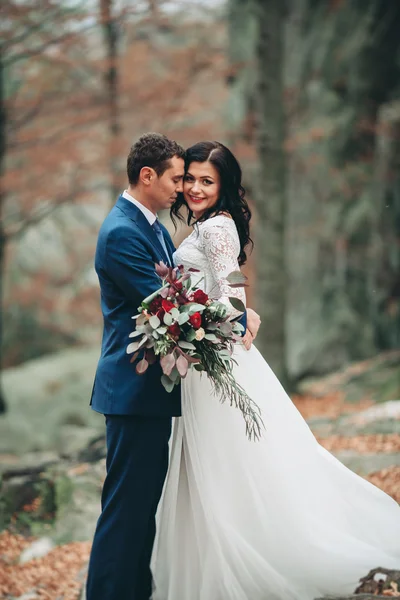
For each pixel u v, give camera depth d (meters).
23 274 17.03
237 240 3.44
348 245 13.54
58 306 17.25
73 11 9.15
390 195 13.31
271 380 3.54
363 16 13.29
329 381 11.12
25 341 18.02
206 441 3.39
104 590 3.26
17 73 11.20
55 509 4.93
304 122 13.31
